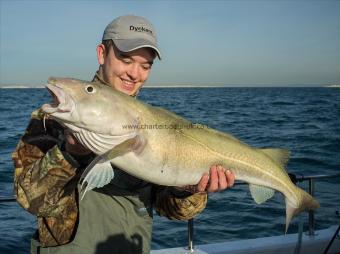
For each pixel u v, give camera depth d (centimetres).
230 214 234
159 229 212
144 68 104
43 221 89
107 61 103
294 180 136
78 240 90
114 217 95
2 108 1205
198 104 1422
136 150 98
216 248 152
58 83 92
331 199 258
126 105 98
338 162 409
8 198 125
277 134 615
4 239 198
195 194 106
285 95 2884
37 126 90
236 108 1225
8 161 389
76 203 88
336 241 161
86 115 91
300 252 157
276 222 224
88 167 88
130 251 97
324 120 835
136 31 100
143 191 100
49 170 83
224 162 114
